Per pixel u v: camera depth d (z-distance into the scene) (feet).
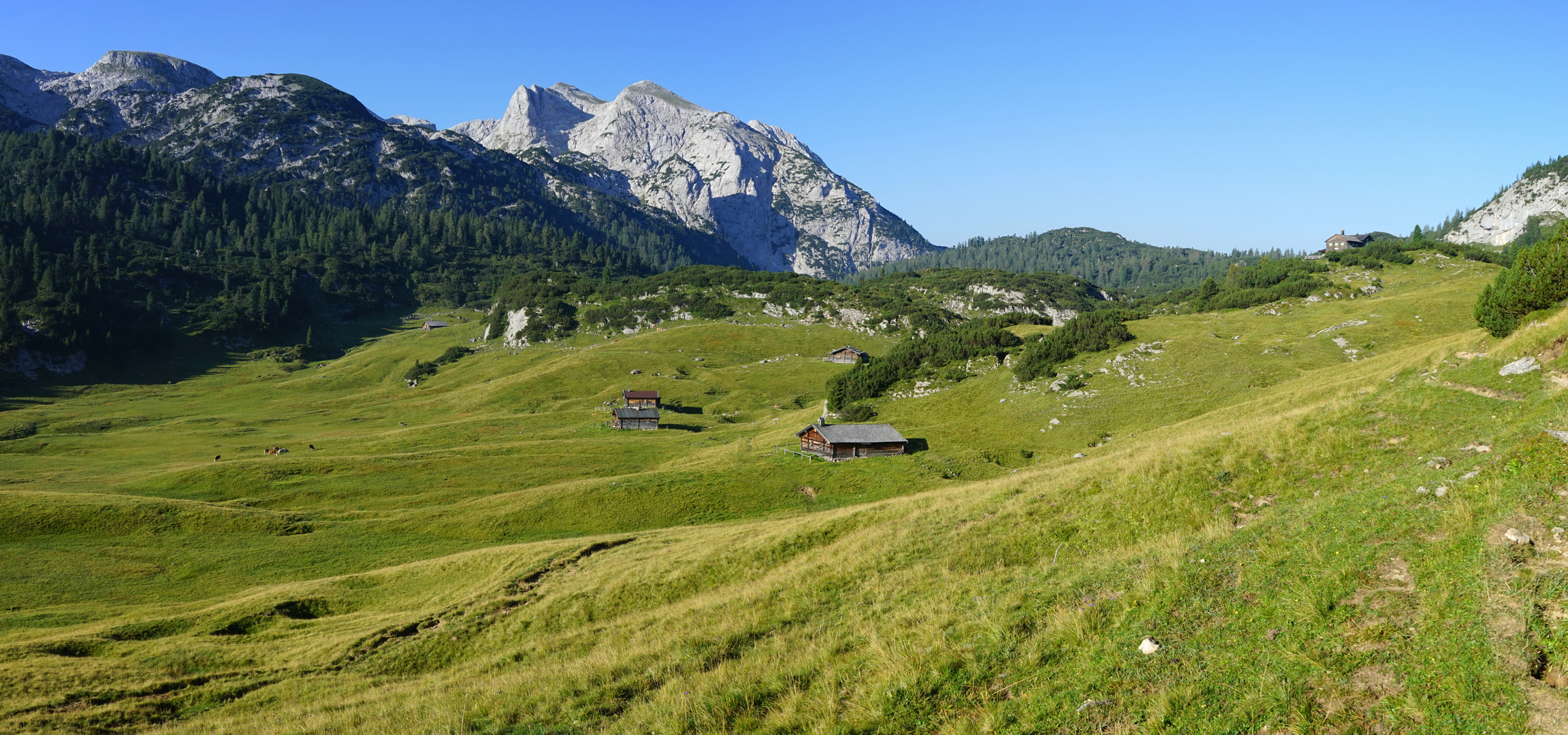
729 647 78.59
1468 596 41.96
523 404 590.14
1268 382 287.07
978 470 277.64
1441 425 90.33
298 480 322.75
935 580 88.33
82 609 177.27
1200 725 40.37
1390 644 41.01
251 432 512.63
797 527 151.53
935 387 388.98
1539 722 32.63
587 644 103.19
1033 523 103.71
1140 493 100.27
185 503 262.47
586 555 182.80
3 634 155.63
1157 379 317.63
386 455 368.68
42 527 235.81
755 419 520.42
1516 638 37.60
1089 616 56.54
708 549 153.38
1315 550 54.80
